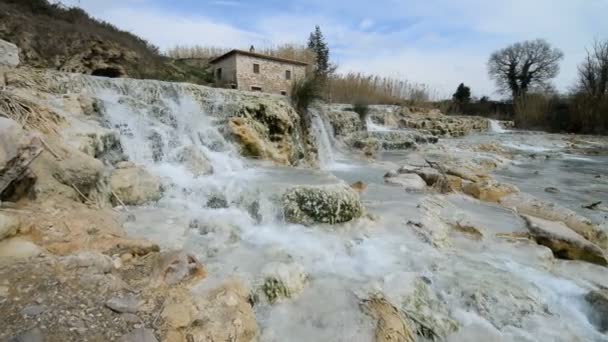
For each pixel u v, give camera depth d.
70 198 3.89
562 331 3.27
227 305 2.71
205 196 5.39
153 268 2.98
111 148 5.40
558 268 4.56
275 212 5.16
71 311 2.18
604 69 33.00
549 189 9.36
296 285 3.40
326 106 15.74
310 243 4.51
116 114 6.51
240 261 3.76
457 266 4.23
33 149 3.42
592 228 5.73
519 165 13.75
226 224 4.55
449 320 3.24
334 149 13.91
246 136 8.23
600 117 27.97
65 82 6.65
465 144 18.17
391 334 2.89
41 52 13.14
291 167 7.68
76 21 16.19
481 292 3.61
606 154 17.55
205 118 8.32
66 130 4.70
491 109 39.38
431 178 8.44
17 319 2.00
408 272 3.93
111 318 2.22
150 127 6.72
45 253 2.73
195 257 3.31
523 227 5.59
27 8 14.51
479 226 5.55
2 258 2.51
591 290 3.86
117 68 15.80
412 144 16.23
